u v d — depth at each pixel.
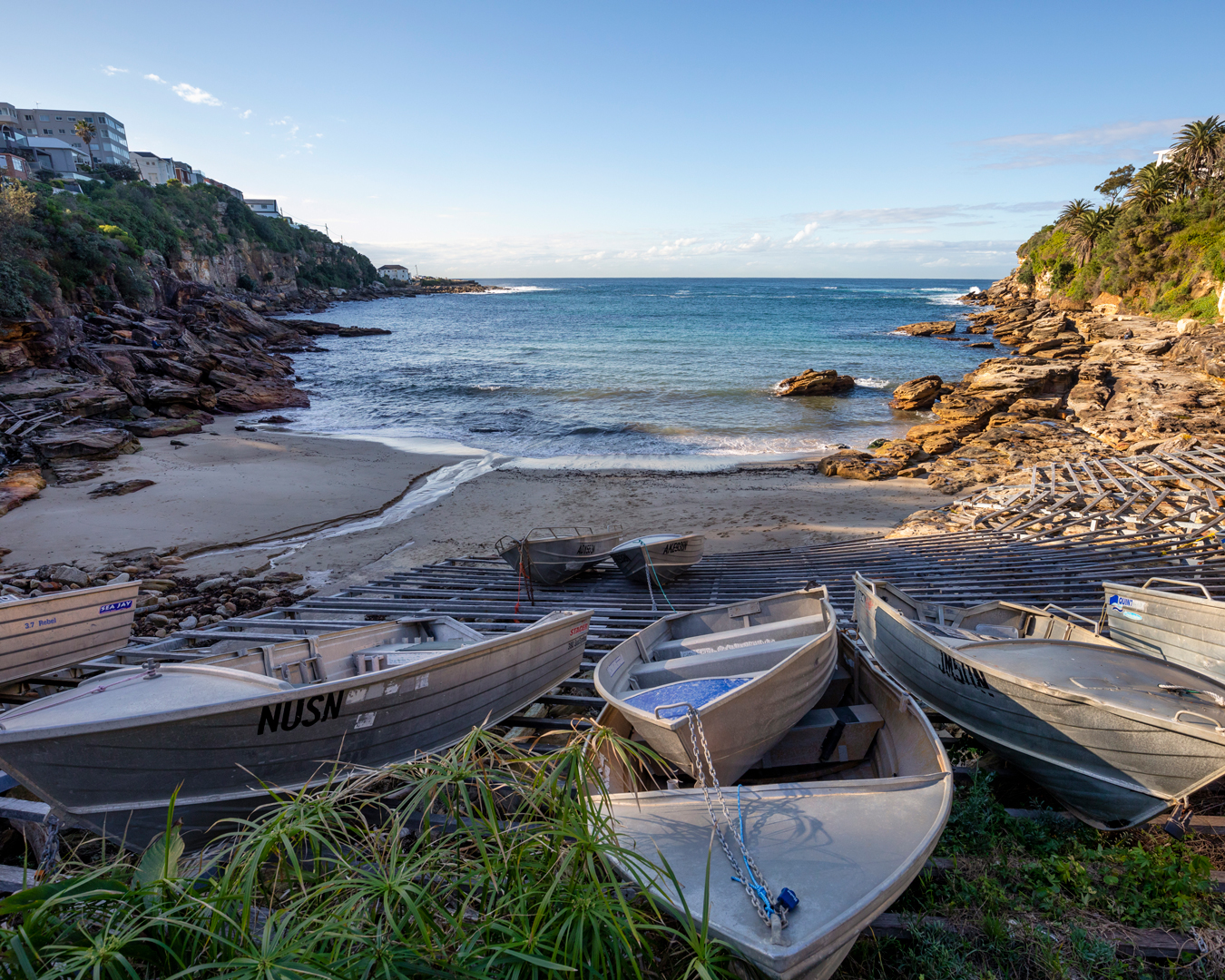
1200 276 52.75
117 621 6.40
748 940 2.67
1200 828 4.09
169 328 38.91
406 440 25.06
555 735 5.73
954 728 5.84
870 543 12.96
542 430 26.80
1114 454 19.17
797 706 4.66
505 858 2.75
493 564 12.52
